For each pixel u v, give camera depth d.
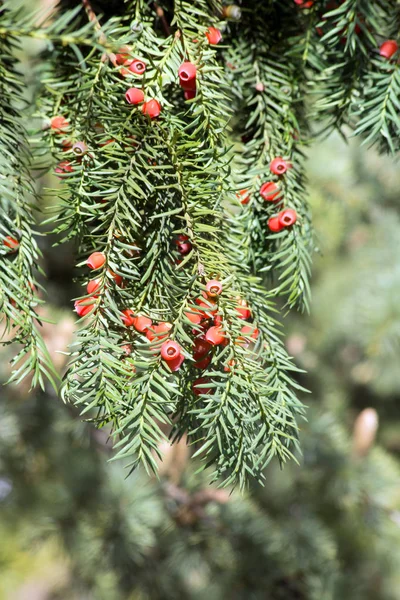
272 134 0.80
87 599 1.64
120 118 0.71
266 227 0.79
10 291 0.72
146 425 0.68
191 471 1.43
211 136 0.73
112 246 0.70
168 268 0.71
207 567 1.53
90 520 1.48
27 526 1.58
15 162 0.74
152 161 0.72
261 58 0.80
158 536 1.50
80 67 0.76
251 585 1.54
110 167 0.72
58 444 1.62
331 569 1.67
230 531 1.50
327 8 0.79
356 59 0.80
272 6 0.79
